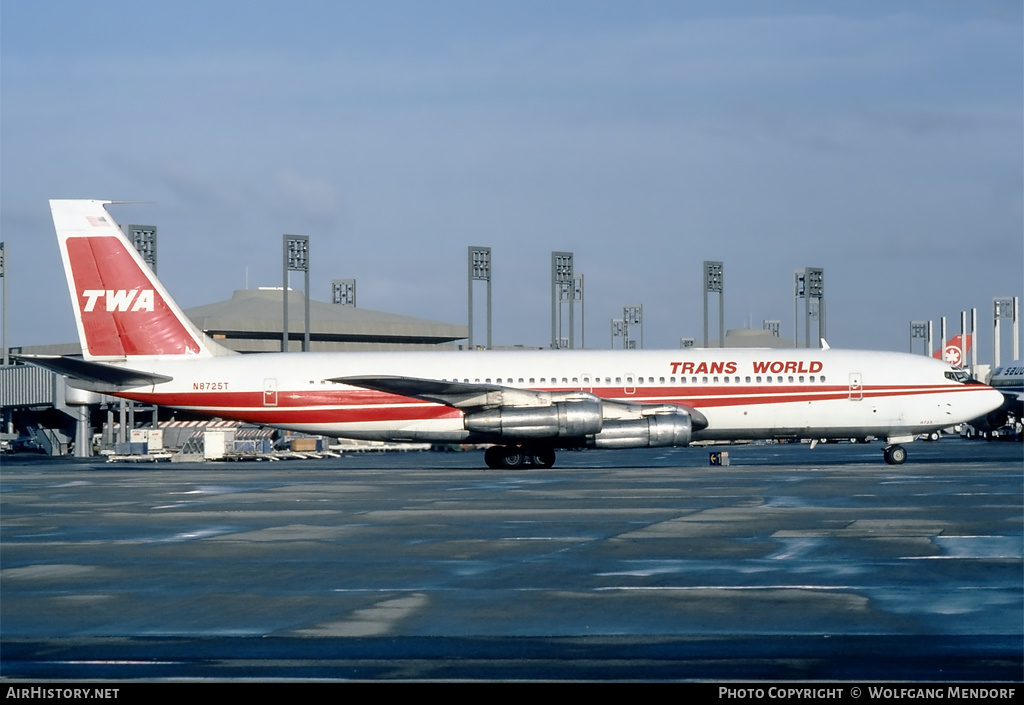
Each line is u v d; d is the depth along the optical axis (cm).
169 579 4634
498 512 7306
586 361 12550
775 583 4375
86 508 7950
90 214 12475
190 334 12625
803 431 12581
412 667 3106
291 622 3728
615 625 3628
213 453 16988
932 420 12538
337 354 12731
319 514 7312
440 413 12425
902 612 3784
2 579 4653
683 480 10088
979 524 6256
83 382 12425
